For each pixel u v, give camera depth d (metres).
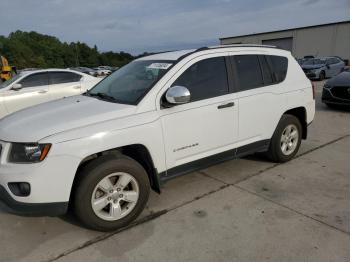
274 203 3.61
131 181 3.16
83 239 3.03
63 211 2.85
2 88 7.33
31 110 3.52
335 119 7.82
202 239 2.98
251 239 2.95
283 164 4.79
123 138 3.01
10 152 2.82
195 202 3.67
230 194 3.85
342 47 35.28
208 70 3.73
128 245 2.92
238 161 4.93
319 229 3.08
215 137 3.77
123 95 3.51
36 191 2.70
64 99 3.94
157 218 3.35
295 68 4.79
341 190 3.91
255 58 4.26
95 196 2.98
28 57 84.81
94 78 8.52
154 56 4.12
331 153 5.26
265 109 4.25
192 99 3.54
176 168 3.49
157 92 3.30
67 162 2.76
